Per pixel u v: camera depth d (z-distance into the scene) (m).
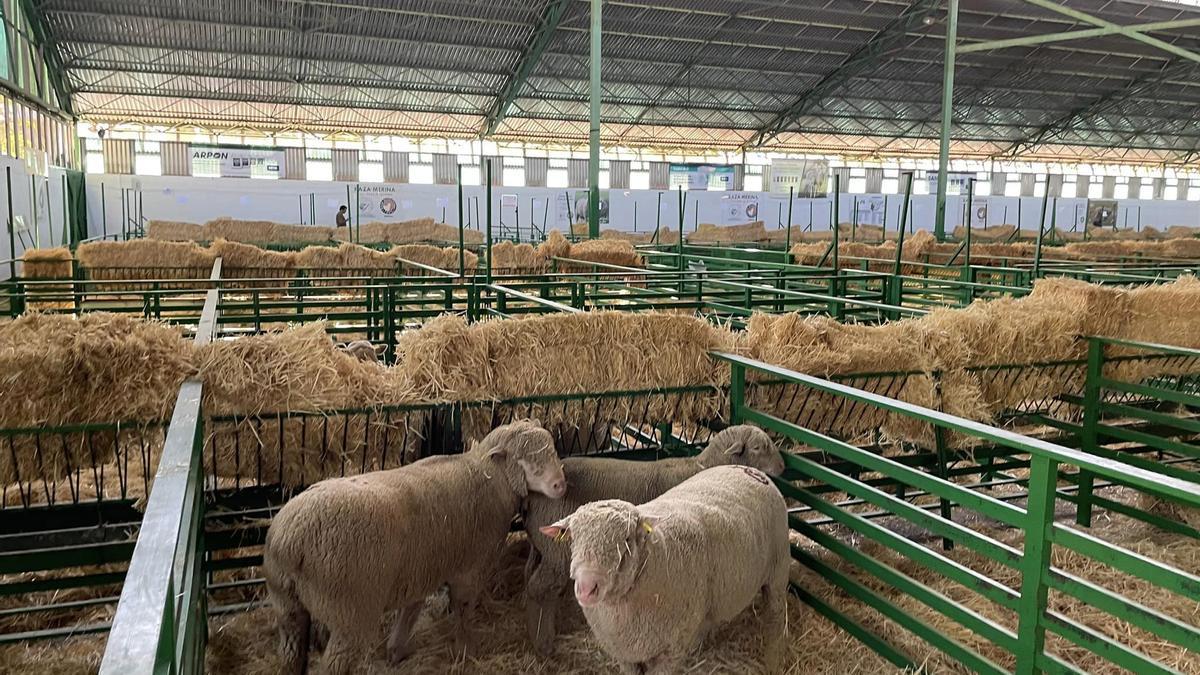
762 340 4.73
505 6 21.98
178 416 2.84
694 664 3.46
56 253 12.49
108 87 23.66
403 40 23.16
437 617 3.87
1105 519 5.55
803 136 35.09
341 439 3.90
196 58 22.84
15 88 17.70
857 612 3.90
